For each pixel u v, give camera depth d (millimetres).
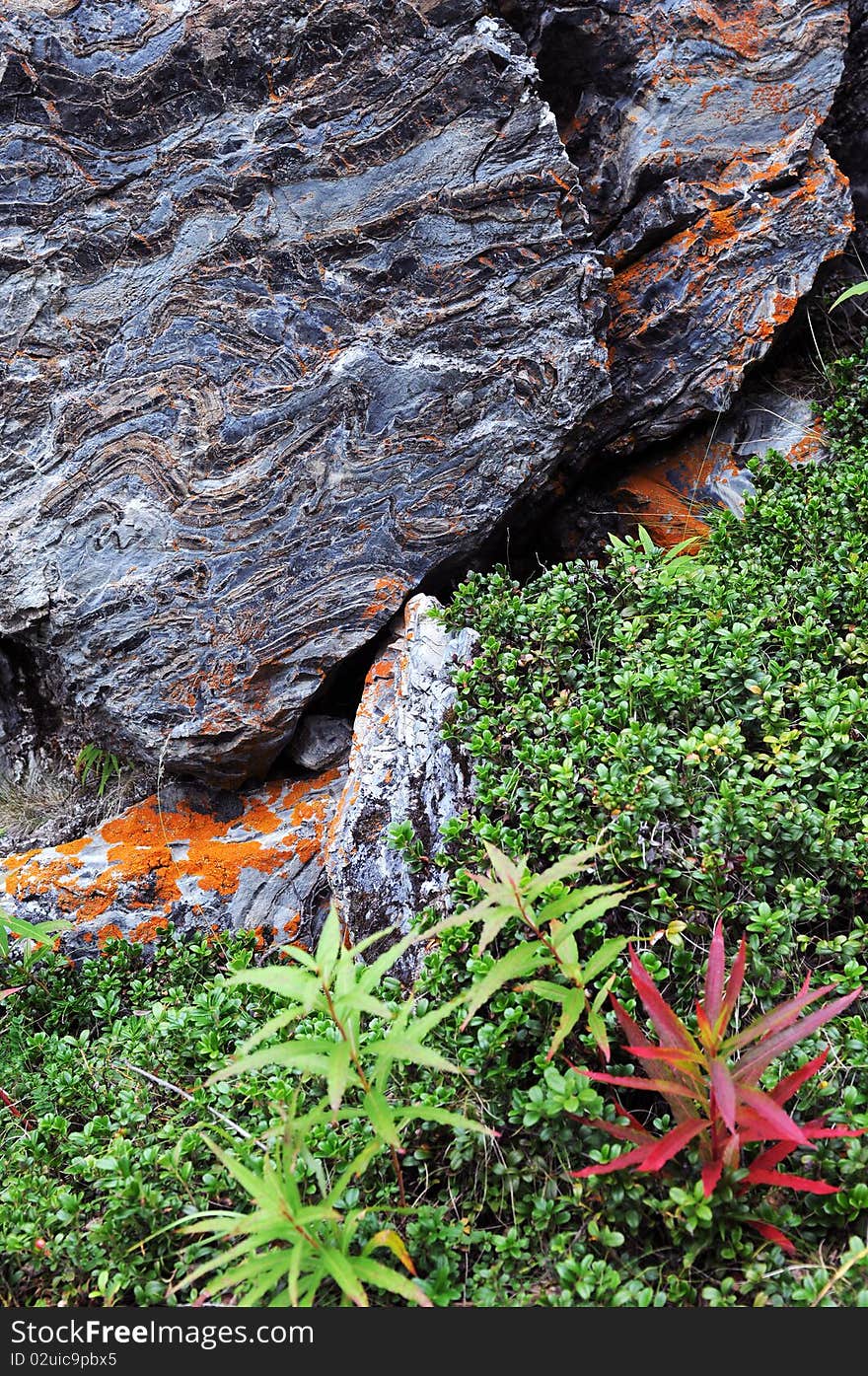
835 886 2379
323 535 3635
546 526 4234
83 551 3660
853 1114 1938
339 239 3670
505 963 1841
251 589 3611
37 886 3396
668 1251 1899
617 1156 1859
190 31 3619
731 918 2293
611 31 4078
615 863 2318
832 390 4145
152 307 3688
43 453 3699
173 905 3389
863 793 2465
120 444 3676
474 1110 2109
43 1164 2373
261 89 3658
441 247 3693
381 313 3686
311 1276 1703
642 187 4148
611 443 4176
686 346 4078
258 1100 2355
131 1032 2678
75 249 3699
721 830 2303
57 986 3088
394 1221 2025
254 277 3682
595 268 3760
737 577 3137
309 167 3668
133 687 3631
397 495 3664
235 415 3643
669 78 4078
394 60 3637
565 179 3723
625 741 2512
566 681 2973
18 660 4270
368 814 2980
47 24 3648
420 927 2502
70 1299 2049
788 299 4035
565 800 2463
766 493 3510
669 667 2801
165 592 3617
